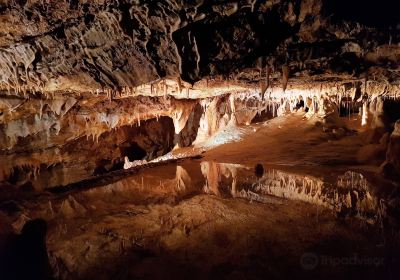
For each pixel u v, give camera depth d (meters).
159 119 15.74
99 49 4.55
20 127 10.12
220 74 5.18
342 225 4.85
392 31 4.26
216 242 4.45
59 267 3.86
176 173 9.62
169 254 4.16
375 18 4.07
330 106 14.06
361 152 10.23
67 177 13.65
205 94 12.22
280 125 14.75
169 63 4.74
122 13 3.68
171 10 3.61
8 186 7.25
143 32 4.04
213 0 3.48
